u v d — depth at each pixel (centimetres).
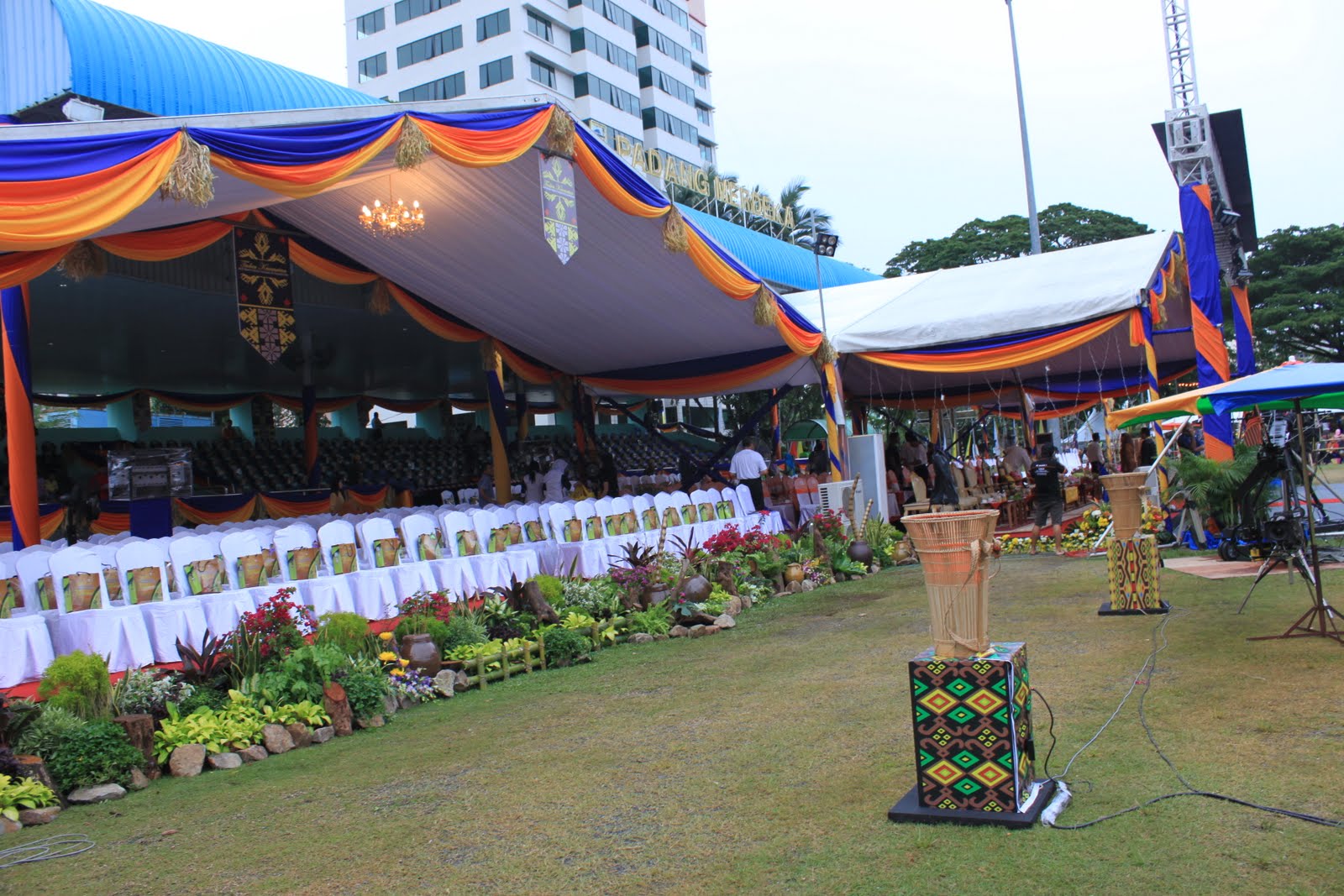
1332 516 1287
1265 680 541
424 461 2556
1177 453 1463
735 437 1830
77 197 562
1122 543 778
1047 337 1384
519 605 841
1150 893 304
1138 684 556
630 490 1828
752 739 512
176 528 933
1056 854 338
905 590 1044
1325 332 3934
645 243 1183
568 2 4997
